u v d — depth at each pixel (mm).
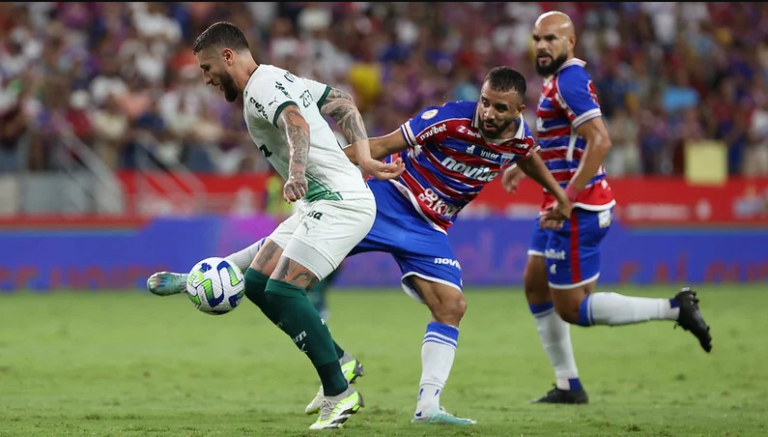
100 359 31875
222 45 19031
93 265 57969
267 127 19219
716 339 38062
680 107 80250
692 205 67062
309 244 19406
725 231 64938
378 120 70938
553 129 24594
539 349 35344
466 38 81938
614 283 63250
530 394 26266
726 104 79875
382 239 21531
